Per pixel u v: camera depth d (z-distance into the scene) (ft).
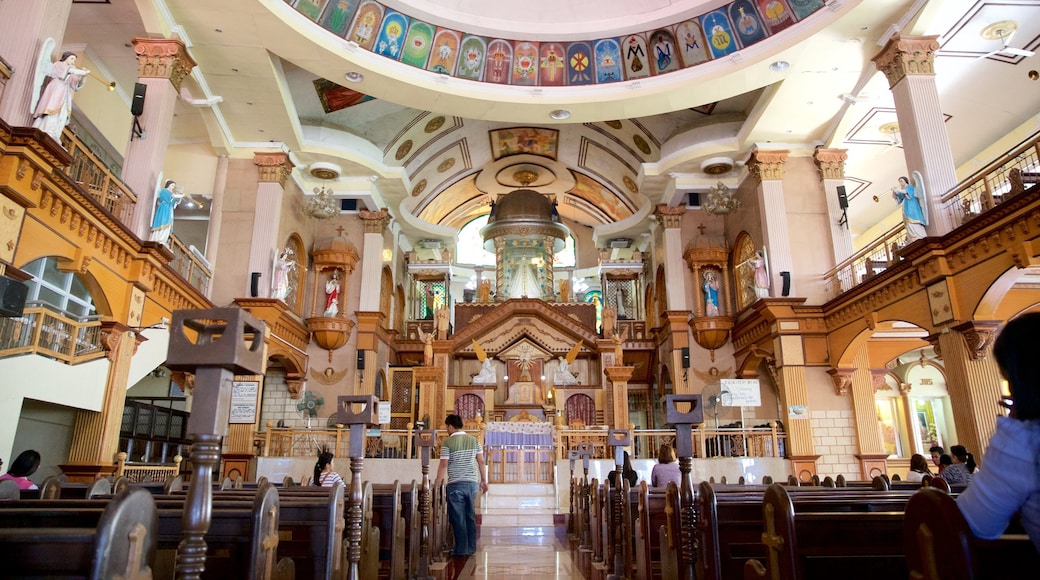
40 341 30.22
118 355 34.68
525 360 74.33
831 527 10.88
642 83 52.95
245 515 11.35
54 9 28.94
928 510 6.60
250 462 47.93
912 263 38.19
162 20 39.68
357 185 61.77
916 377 66.54
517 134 76.48
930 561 6.57
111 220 32.71
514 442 49.39
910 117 39.55
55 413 36.32
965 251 34.60
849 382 49.06
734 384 48.60
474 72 53.42
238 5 39.47
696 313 62.13
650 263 78.13
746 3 45.78
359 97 56.34
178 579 7.44
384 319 69.05
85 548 7.04
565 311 80.33
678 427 15.51
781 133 53.57
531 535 36.17
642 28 51.44
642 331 77.00
